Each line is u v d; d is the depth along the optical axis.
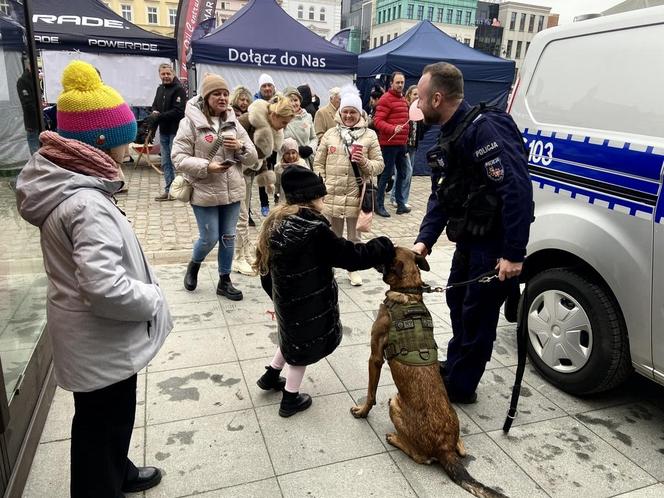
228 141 3.66
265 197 6.86
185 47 10.99
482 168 2.43
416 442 2.30
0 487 1.86
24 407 2.25
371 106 8.62
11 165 2.59
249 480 2.26
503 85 10.34
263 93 6.14
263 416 2.71
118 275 1.53
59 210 1.53
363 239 6.10
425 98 2.57
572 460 2.46
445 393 2.32
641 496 2.24
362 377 3.13
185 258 5.20
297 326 2.46
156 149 10.72
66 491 2.16
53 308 1.64
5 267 2.39
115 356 1.69
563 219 2.89
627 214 2.55
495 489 2.26
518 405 2.89
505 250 2.39
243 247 4.80
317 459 2.40
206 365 3.20
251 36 9.46
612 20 2.77
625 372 2.74
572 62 2.98
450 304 2.94
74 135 1.65
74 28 9.55
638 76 2.60
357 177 4.43
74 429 1.78
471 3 69.69
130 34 9.89
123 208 7.16
